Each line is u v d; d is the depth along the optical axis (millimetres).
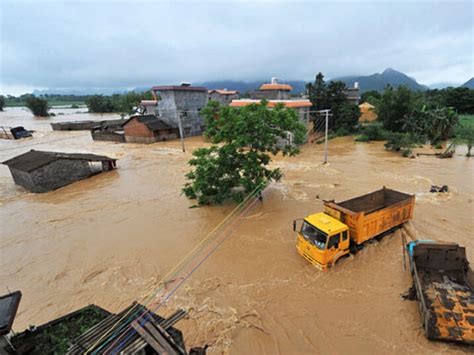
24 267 12641
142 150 38500
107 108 108750
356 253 11594
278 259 12008
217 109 17219
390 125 40062
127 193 21672
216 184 17172
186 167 28828
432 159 27141
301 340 8242
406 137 32344
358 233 11000
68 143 45938
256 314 9242
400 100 38125
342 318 8898
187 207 18219
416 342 7863
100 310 7508
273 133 16703
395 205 12312
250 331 8625
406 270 10797
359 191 19469
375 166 25625
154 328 5770
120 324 5961
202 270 11656
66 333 6832
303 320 8914
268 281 10742
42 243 14656
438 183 20203
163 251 13312
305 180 22375
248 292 10258
